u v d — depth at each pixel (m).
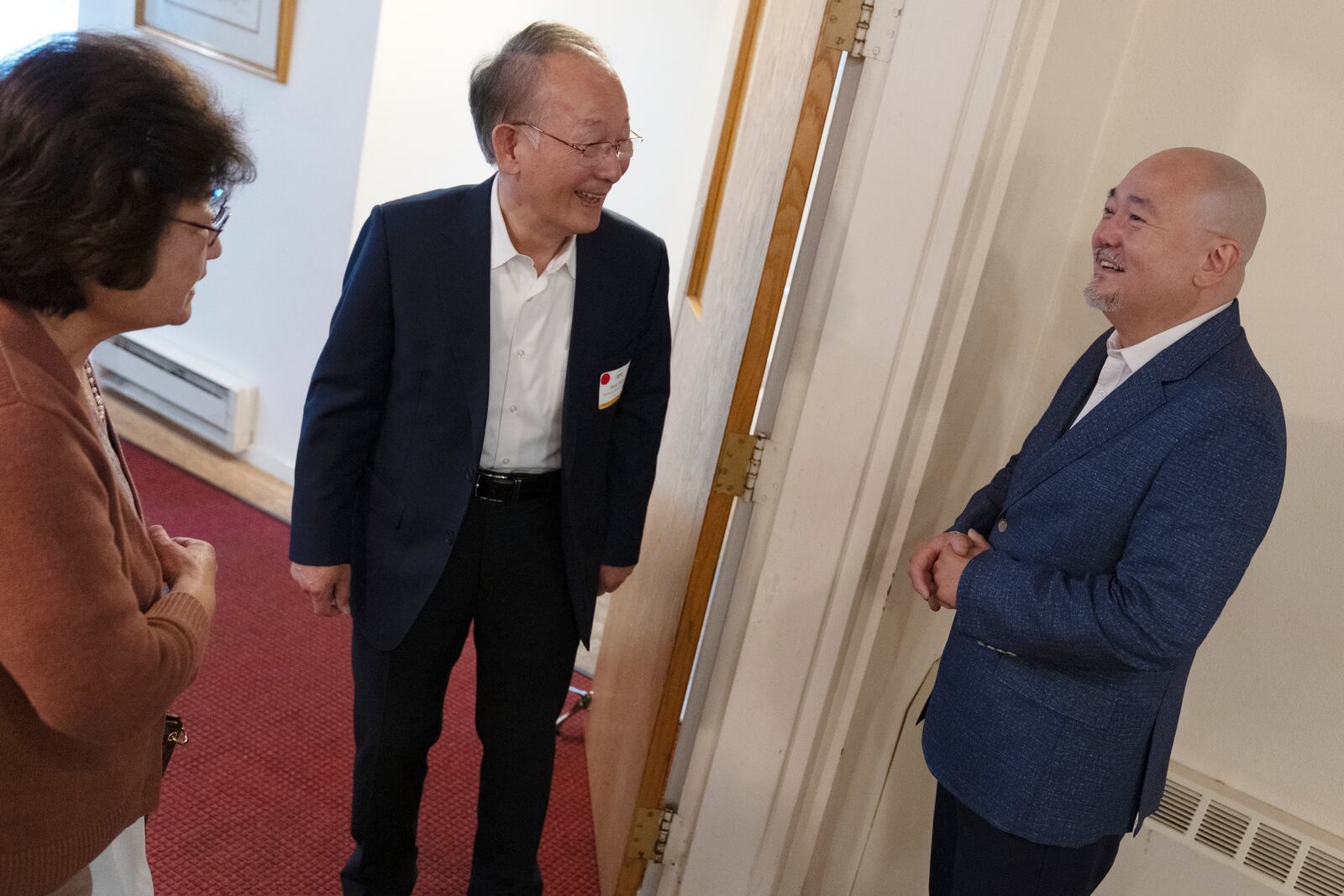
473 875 2.02
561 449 1.77
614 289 1.75
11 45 4.08
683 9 3.60
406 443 1.74
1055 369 2.09
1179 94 1.92
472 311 1.67
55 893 1.09
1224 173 1.41
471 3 3.53
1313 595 1.88
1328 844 1.84
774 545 1.94
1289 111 1.82
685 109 3.68
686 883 2.16
